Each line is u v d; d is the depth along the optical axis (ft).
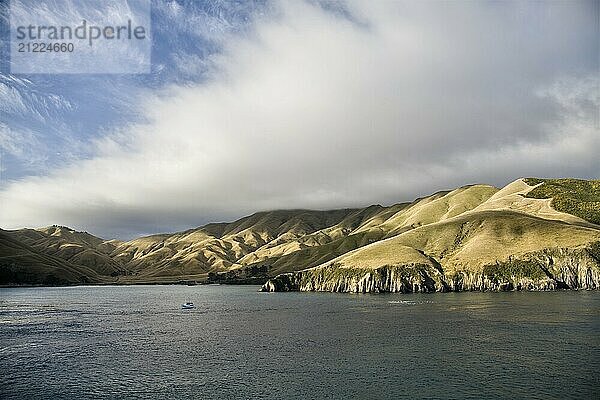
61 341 328.08
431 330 341.21
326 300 639.35
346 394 200.03
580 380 208.85
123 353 285.43
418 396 195.31
